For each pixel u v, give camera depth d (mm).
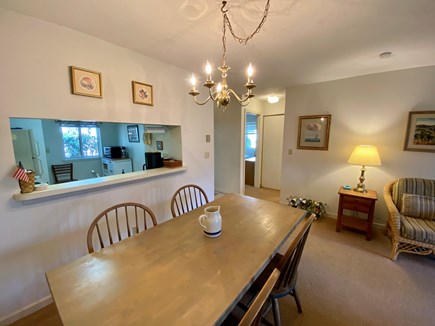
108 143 5473
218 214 1313
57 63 1560
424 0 1237
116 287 887
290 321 1471
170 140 2816
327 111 3156
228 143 4488
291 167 3643
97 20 1480
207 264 1042
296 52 2033
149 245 1222
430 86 2418
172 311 760
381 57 2164
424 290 1745
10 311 1472
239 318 1039
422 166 2545
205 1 1262
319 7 1316
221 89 1383
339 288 1783
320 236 2678
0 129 1345
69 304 799
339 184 3184
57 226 1643
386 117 2713
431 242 1955
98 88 1795
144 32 1659
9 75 1360
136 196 2219
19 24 1376
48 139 4613
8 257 1433
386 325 1438
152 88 2234
